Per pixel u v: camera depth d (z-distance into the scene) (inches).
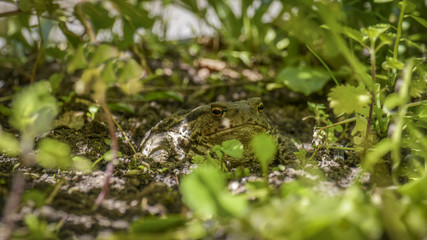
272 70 212.2
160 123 148.6
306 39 143.8
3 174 96.4
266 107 182.4
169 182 100.8
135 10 156.7
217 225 70.8
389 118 110.0
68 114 153.0
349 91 87.6
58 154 89.2
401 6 105.7
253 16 219.1
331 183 93.1
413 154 99.8
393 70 119.7
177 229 72.3
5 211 79.8
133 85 88.2
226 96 193.9
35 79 197.8
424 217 63.5
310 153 127.6
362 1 154.6
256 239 66.1
